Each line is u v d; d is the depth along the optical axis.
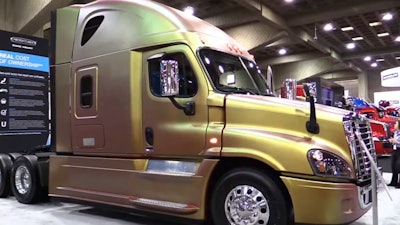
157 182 4.02
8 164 6.27
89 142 4.68
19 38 7.34
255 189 3.52
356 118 3.61
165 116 4.03
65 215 4.99
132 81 4.27
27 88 7.44
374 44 24.88
